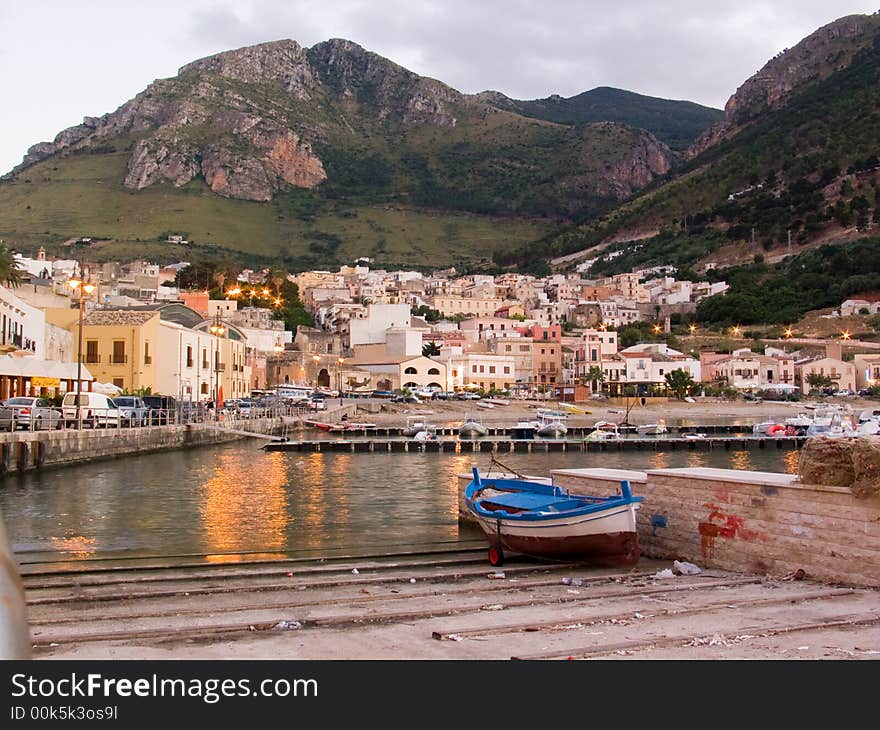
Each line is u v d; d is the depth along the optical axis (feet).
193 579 59.41
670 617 43.80
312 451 226.17
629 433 299.58
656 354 513.04
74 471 154.10
